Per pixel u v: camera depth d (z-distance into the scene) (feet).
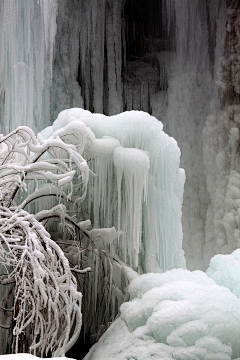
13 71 26.40
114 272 18.47
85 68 35.86
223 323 12.98
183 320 13.44
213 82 36.14
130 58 38.83
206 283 16.08
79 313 14.74
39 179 17.30
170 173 18.93
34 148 16.38
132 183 17.90
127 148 18.08
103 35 36.29
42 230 14.87
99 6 36.06
